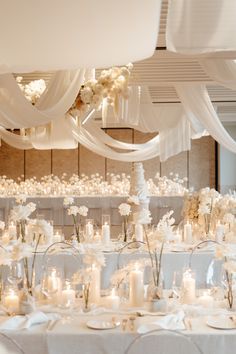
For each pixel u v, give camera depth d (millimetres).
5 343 2812
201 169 14383
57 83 5480
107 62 3918
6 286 3605
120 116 7578
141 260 3734
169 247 5926
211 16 3227
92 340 3006
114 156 9438
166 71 6082
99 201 9938
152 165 14453
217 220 6336
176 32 3273
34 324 3203
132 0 2893
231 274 3531
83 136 9055
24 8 2934
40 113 5316
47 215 9898
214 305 3590
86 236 6391
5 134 9117
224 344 2984
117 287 3721
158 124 8469
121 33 3305
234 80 5031
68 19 3072
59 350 3010
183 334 2752
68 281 3613
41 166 14469
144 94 7992
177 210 9859
